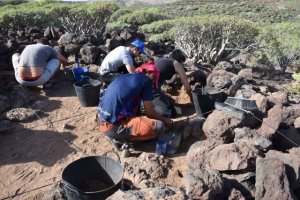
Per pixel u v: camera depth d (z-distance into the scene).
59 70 6.33
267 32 11.69
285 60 11.77
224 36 9.65
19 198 3.54
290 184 3.10
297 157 3.28
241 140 3.60
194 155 3.54
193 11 42.84
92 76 6.15
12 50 6.73
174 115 4.82
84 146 4.36
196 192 2.93
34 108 5.29
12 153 4.29
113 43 7.08
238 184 3.18
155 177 3.57
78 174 3.43
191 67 6.29
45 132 4.69
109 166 3.42
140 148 4.18
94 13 13.01
